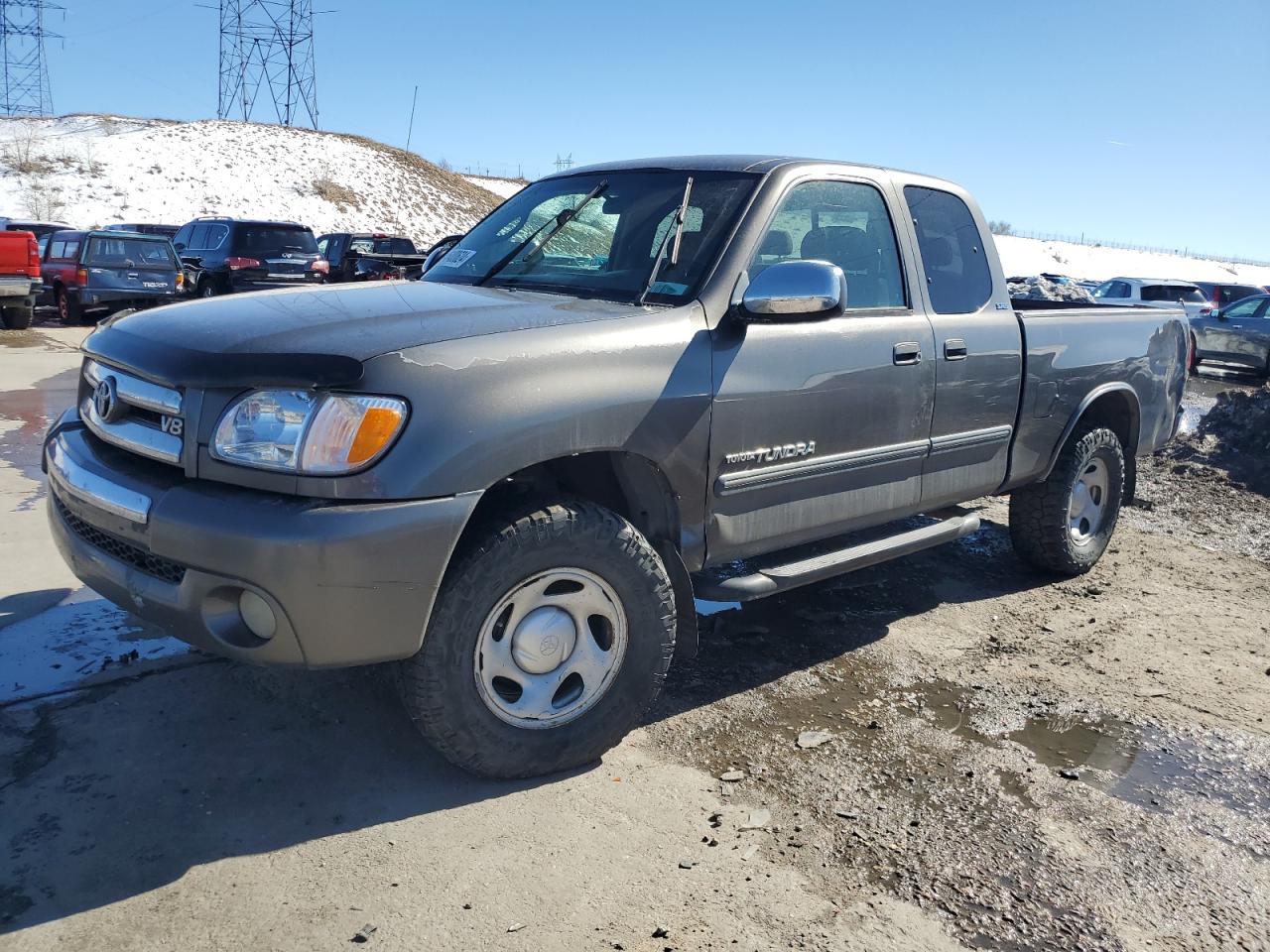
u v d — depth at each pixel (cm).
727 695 369
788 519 354
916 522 473
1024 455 464
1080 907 254
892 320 384
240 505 248
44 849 252
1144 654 431
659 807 288
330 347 257
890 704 369
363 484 248
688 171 381
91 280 1616
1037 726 357
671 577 323
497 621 283
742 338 326
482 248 399
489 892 246
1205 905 258
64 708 323
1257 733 359
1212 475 812
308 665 254
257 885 244
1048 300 617
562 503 286
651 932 235
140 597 267
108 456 287
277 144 5459
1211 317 1894
